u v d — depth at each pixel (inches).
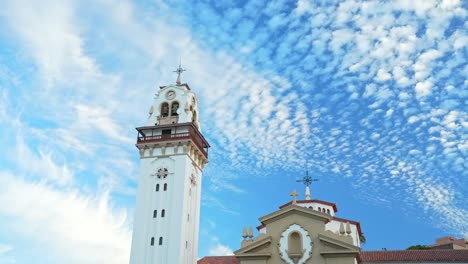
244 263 1893.5
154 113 3011.8
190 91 3090.6
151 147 2829.7
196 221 2805.1
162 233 2576.3
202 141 3078.2
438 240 3885.3
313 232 1882.4
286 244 1887.3
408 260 2471.7
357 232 2659.9
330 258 1817.2
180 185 2682.1
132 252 2561.5
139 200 2701.8
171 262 2481.5
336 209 2957.7
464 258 2401.6
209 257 2827.3
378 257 2541.8
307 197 2965.1
